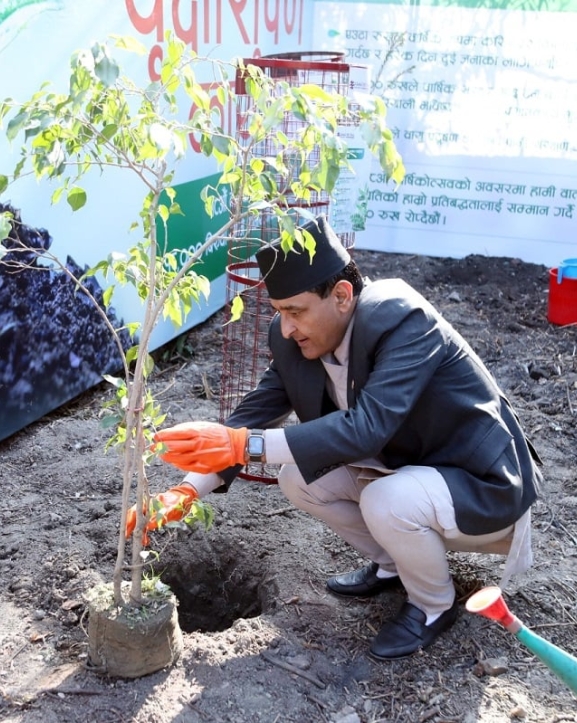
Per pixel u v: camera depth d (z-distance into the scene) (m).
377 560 2.98
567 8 6.84
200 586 3.33
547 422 4.68
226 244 6.08
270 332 2.81
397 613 2.84
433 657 2.72
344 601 3.00
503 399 2.78
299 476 2.87
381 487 2.59
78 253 4.40
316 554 3.29
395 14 7.30
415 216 7.72
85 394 4.77
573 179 7.21
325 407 2.86
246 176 2.25
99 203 4.49
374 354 2.54
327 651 2.74
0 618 2.86
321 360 2.71
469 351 2.68
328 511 2.91
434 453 2.69
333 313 2.54
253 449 2.41
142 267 2.42
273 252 2.44
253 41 6.16
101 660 2.57
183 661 2.64
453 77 7.27
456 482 2.57
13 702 2.47
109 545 3.29
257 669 2.63
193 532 3.38
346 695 2.56
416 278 7.12
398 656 2.70
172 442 2.38
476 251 7.66
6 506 3.59
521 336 5.94
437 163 7.53
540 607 3.01
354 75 4.61
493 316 6.32
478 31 7.12
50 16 3.88
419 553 2.60
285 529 3.47
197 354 5.48
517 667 2.70
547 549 3.41
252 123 2.11
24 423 4.17
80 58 1.94
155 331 5.16
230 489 3.79
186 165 5.27
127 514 2.51
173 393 4.87
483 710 2.52
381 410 2.42
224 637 2.77
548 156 7.21
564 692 2.61
